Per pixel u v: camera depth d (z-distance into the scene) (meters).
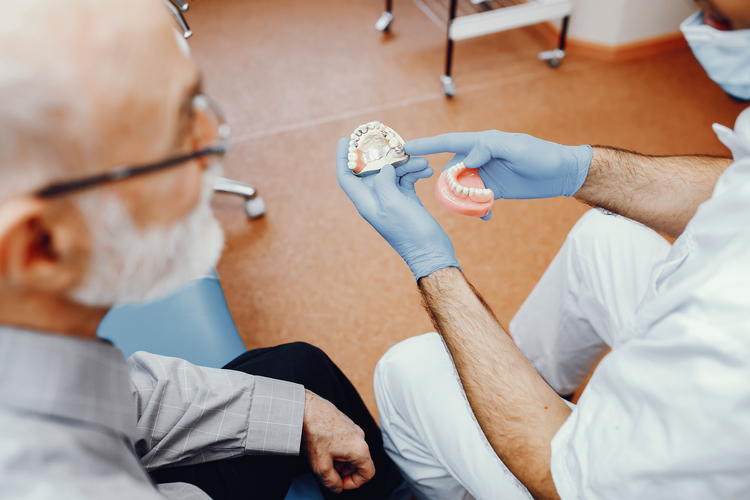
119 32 0.40
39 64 0.37
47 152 0.38
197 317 1.10
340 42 2.62
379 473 1.04
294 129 2.21
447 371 0.95
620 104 2.27
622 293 1.03
